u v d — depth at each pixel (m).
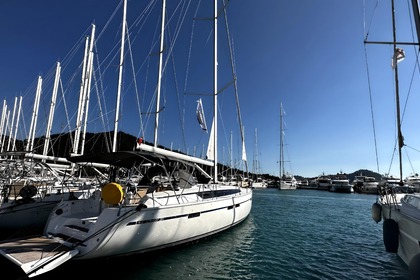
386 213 7.38
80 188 9.78
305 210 19.42
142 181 7.90
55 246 5.27
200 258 6.84
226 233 9.43
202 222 7.60
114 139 12.81
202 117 12.65
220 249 7.70
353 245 8.84
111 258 5.63
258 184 57.16
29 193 8.02
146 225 5.96
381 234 10.77
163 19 11.89
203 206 7.64
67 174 11.12
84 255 5.18
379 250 8.21
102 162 7.26
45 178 11.36
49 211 8.17
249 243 8.66
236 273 6.04
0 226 7.30
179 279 5.57
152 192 6.58
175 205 6.64
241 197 10.34
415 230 5.32
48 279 5.14
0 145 28.56
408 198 7.07
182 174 8.27
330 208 21.02
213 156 11.82
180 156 7.75
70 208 6.57
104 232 5.29
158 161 7.28
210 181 11.21
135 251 5.96
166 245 6.67
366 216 16.42
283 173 57.62
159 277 5.59
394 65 8.09
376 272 6.24
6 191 8.30
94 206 6.90
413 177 29.59
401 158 8.00
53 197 8.46
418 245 5.23
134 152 6.33
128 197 6.37
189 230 7.14
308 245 8.73
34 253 4.86
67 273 5.43
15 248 5.11
